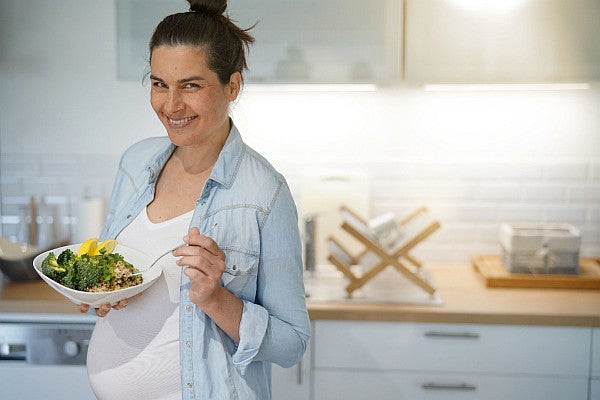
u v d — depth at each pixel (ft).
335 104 10.64
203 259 5.08
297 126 10.69
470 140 10.64
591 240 10.75
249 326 5.44
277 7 9.23
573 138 10.57
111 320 6.14
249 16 9.25
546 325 8.76
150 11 9.24
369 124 10.65
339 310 8.86
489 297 9.34
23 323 8.90
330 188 10.57
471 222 10.78
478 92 10.53
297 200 10.81
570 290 9.64
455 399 8.99
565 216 10.70
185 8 9.23
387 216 9.83
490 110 10.57
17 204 10.99
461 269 10.62
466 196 10.73
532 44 9.15
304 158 10.74
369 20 9.20
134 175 6.45
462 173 10.68
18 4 10.64
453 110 10.58
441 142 10.65
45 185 10.97
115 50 10.69
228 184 5.74
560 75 9.18
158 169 6.23
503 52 9.18
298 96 10.63
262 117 10.69
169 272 5.87
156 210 6.13
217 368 5.64
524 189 10.68
